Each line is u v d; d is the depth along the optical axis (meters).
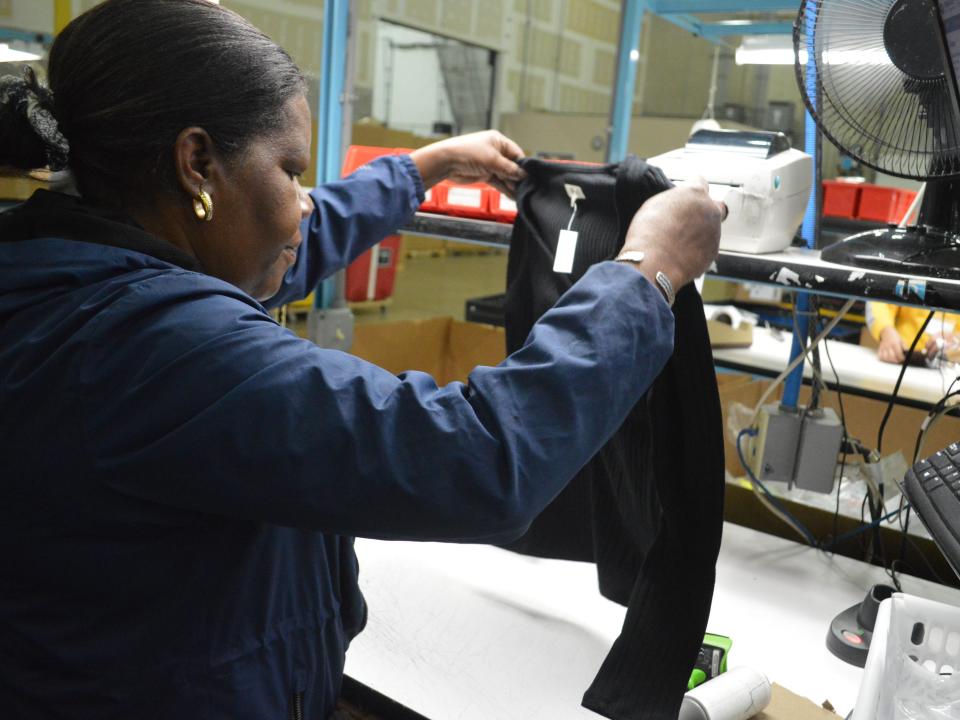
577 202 1.12
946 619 0.84
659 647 0.93
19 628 0.60
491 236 1.36
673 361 0.91
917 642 0.87
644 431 1.02
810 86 1.14
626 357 0.65
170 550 0.60
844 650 1.05
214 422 0.54
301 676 0.70
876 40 1.07
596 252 1.09
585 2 8.81
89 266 0.60
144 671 0.61
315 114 1.88
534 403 0.61
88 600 0.60
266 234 0.68
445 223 1.41
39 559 0.59
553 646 1.06
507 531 0.60
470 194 1.44
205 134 0.61
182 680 0.62
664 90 8.65
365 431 0.57
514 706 0.93
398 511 0.57
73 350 0.56
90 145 0.62
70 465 0.56
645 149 3.99
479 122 8.35
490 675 0.99
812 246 1.50
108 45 0.60
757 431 1.44
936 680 0.82
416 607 1.13
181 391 0.55
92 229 0.62
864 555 1.42
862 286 1.04
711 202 0.78
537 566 1.27
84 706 0.61
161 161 0.61
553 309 0.68
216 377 0.55
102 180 0.64
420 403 0.58
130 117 0.60
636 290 0.68
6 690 0.62
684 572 0.94
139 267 0.61
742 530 1.47
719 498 0.92
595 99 9.38
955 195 1.15
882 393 1.88
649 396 0.95
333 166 1.89
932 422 1.36
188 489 0.55
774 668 1.03
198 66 0.60
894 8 1.03
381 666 0.99
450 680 0.97
